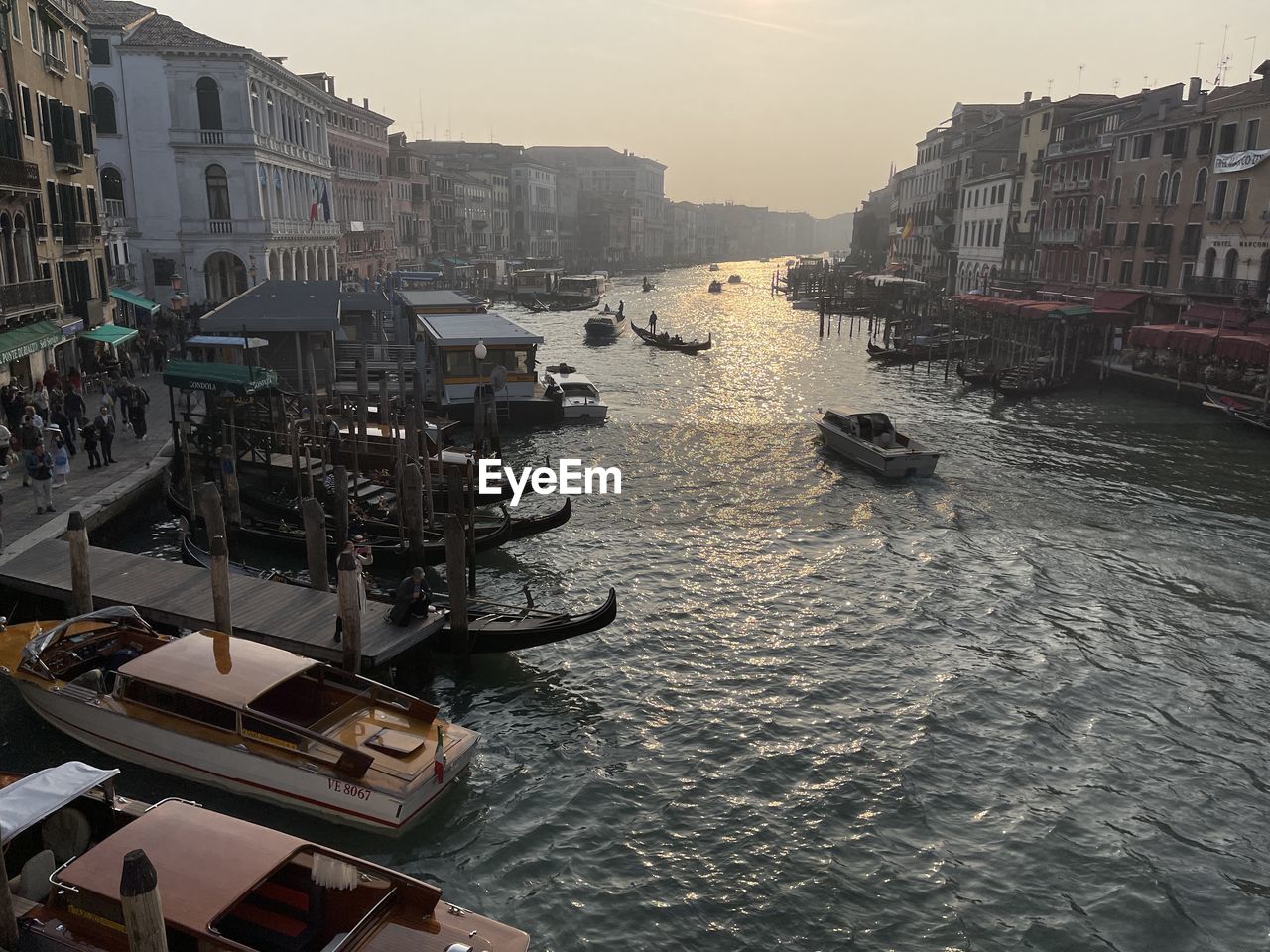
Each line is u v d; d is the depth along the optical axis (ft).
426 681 51.21
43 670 43.37
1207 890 37.60
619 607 63.98
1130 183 172.35
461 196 394.11
